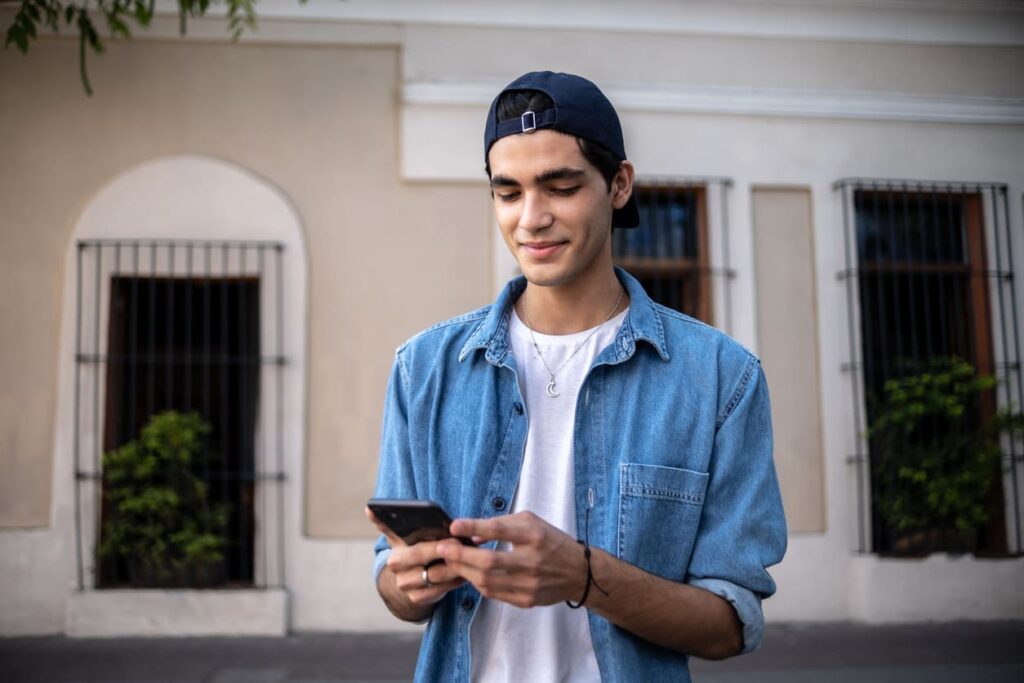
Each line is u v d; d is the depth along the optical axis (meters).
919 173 5.61
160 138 5.23
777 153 5.52
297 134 5.28
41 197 5.15
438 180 5.29
